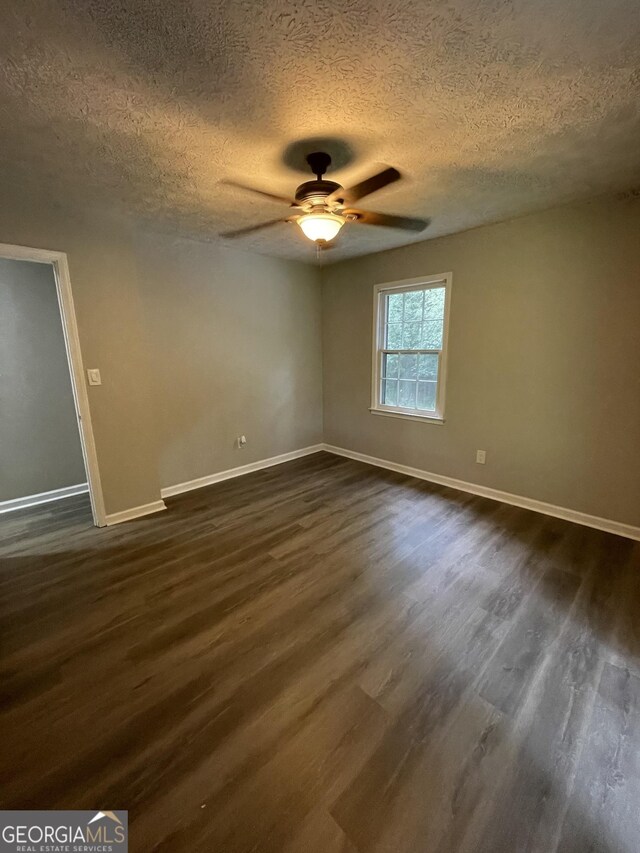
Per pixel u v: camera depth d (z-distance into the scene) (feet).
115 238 9.68
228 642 6.18
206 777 4.25
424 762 4.39
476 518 10.37
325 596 7.25
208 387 12.84
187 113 5.31
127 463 10.55
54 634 6.41
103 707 5.10
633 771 4.28
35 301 11.53
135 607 7.04
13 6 3.53
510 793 4.08
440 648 6.00
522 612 6.76
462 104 5.17
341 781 4.20
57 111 5.20
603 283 8.91
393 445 14.35
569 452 10.00
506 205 9.07
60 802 4.04
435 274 11.89
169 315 11.59
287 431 15.62
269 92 4.88
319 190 6.40
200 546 9.13
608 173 7.38
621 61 4.37
